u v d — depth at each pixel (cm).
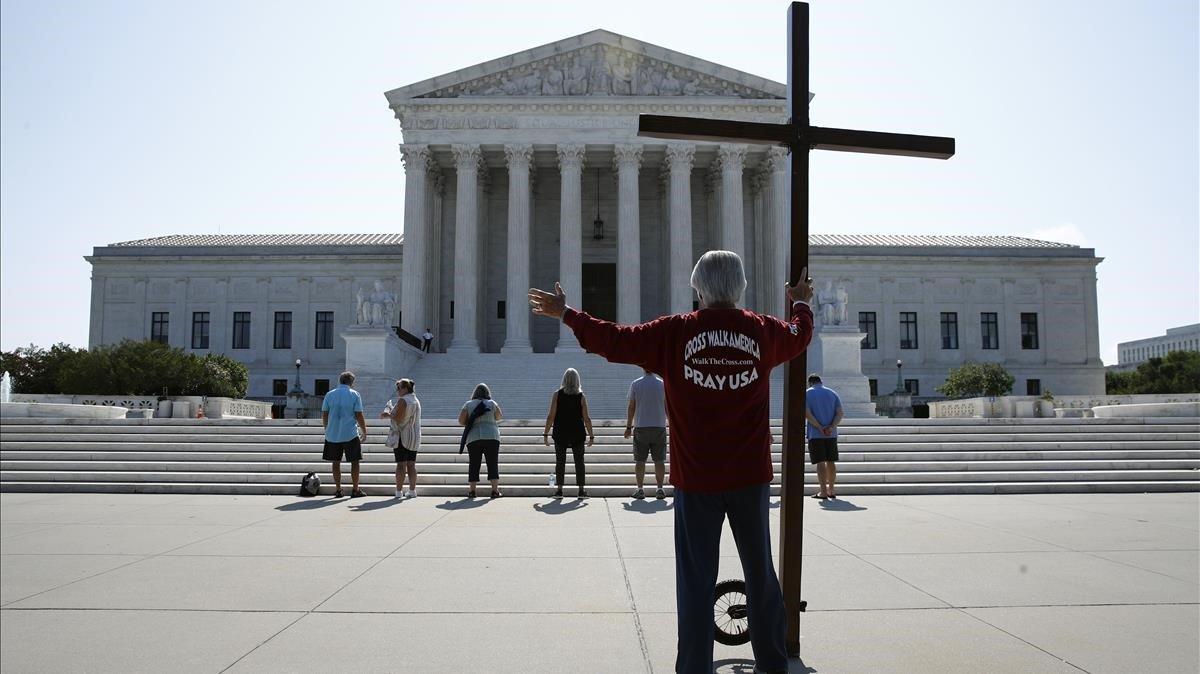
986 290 8006
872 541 1105
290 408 6316
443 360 4312
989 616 720
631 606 760
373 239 8488
